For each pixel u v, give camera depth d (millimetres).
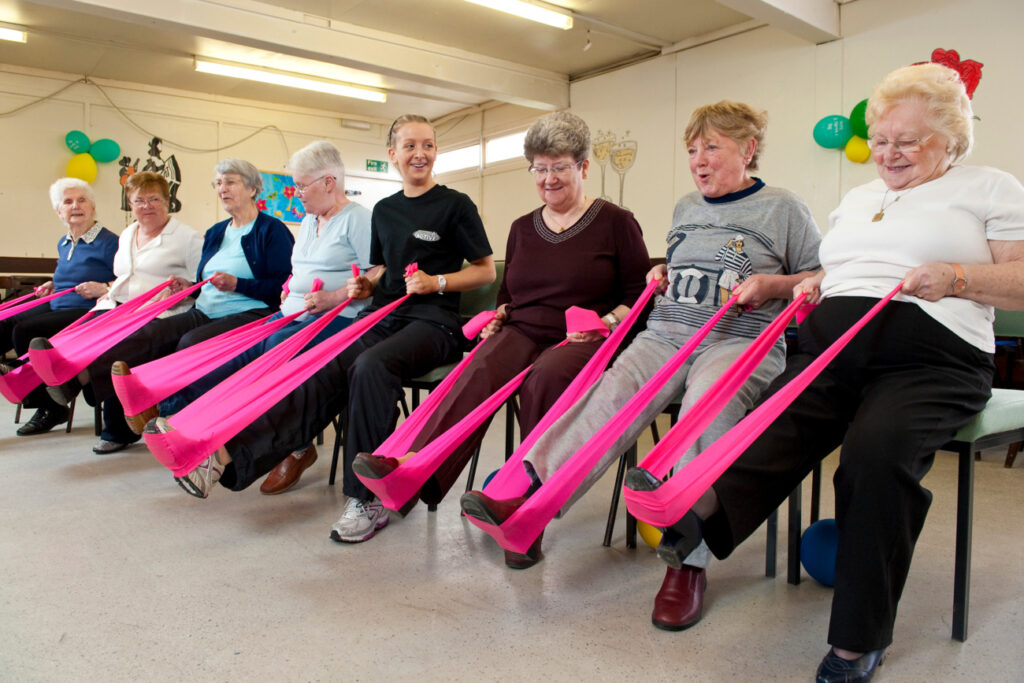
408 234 2336
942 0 5074
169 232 3223
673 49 6977
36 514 2205
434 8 6324
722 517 1285
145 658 1353
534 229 2168
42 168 7926
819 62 5832
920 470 1246
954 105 1375
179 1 5820
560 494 1460
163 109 8648
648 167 7363
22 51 7297
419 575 1748
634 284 2062
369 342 2260
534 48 7297
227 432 1800
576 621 1507
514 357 2037
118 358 2773
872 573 1193
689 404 1584
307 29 6457
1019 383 3904
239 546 1941
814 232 1767
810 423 1405
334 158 2535
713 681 1270
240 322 2787
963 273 1305
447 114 9961
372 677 1285
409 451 1885
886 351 1372
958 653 1368
